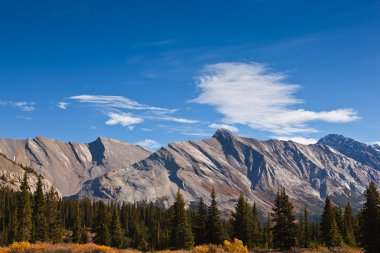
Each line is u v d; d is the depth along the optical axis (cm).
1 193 15825
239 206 8031
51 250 2627
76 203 16675
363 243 5944
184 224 8231
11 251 2709
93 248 2731
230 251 2955
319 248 4184
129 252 2819
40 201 9675
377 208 5875
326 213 8388
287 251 6400
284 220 7125
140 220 16800
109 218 10350
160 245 11362
